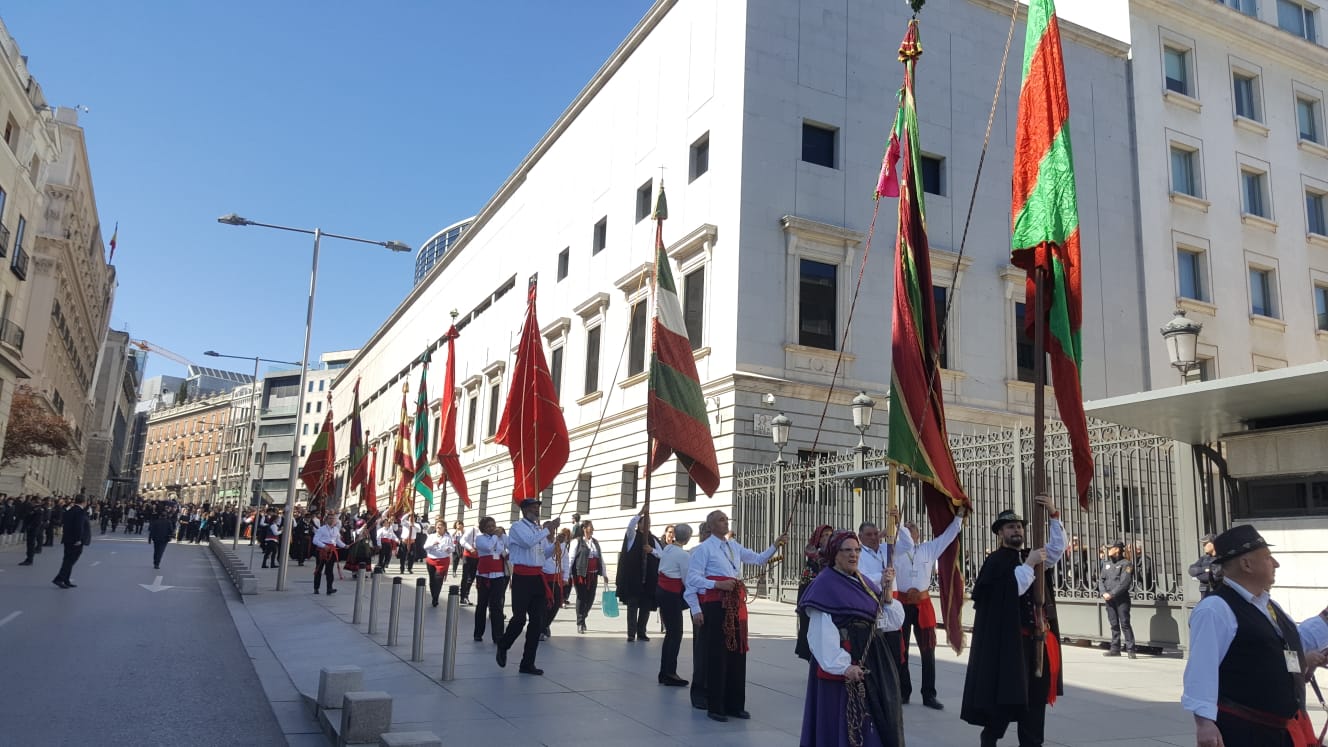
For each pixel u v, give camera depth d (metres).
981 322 26.22
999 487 14.68
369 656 10.73
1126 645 12.26
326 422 37.28
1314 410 10.78
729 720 7.43
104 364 101.00
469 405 45.72
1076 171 29.39
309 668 9.94
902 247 7.25
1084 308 28.19
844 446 23.55
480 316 46.41
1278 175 33.62
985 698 5.74
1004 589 5.92
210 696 8.49
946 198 26.52
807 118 25.06
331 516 20.58
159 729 7.14
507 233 43.59
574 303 33.97
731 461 22.11
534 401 14.81
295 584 22.88
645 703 8.07
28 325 48.38
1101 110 30.58
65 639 11.77
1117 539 13.05
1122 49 31.48
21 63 36.06
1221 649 3.51
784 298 23.77
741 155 23.92
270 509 38.84
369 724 6.22
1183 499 12.10
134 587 20.23
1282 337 31.89
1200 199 31.23
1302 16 36.59
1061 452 13.72
